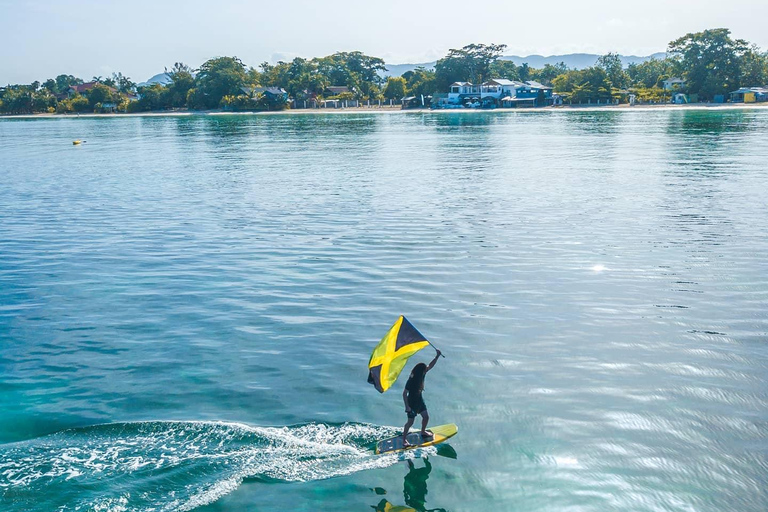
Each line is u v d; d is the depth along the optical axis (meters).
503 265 25.66
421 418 14.27
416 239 30.23
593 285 22.92
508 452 12.92
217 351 18.08
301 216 36.56
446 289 22.86
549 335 18.55
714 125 109.50
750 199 38.53
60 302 22.59
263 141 97.81
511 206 38.03
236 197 43.91
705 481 11.86
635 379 15.75
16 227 35.09
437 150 75.94
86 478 12.15
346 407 14.83
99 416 14.58
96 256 28.69
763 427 13.52
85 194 46.66
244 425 14.02
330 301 21.95
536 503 11.42
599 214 35.12
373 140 94.69
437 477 12.22
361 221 34.72
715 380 15.59
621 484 11.84
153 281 24.78
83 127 154.50
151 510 11.34
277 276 24.97
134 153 80.81
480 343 18.11
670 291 22.08
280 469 12.52
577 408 14.47
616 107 185.38
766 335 18.16
